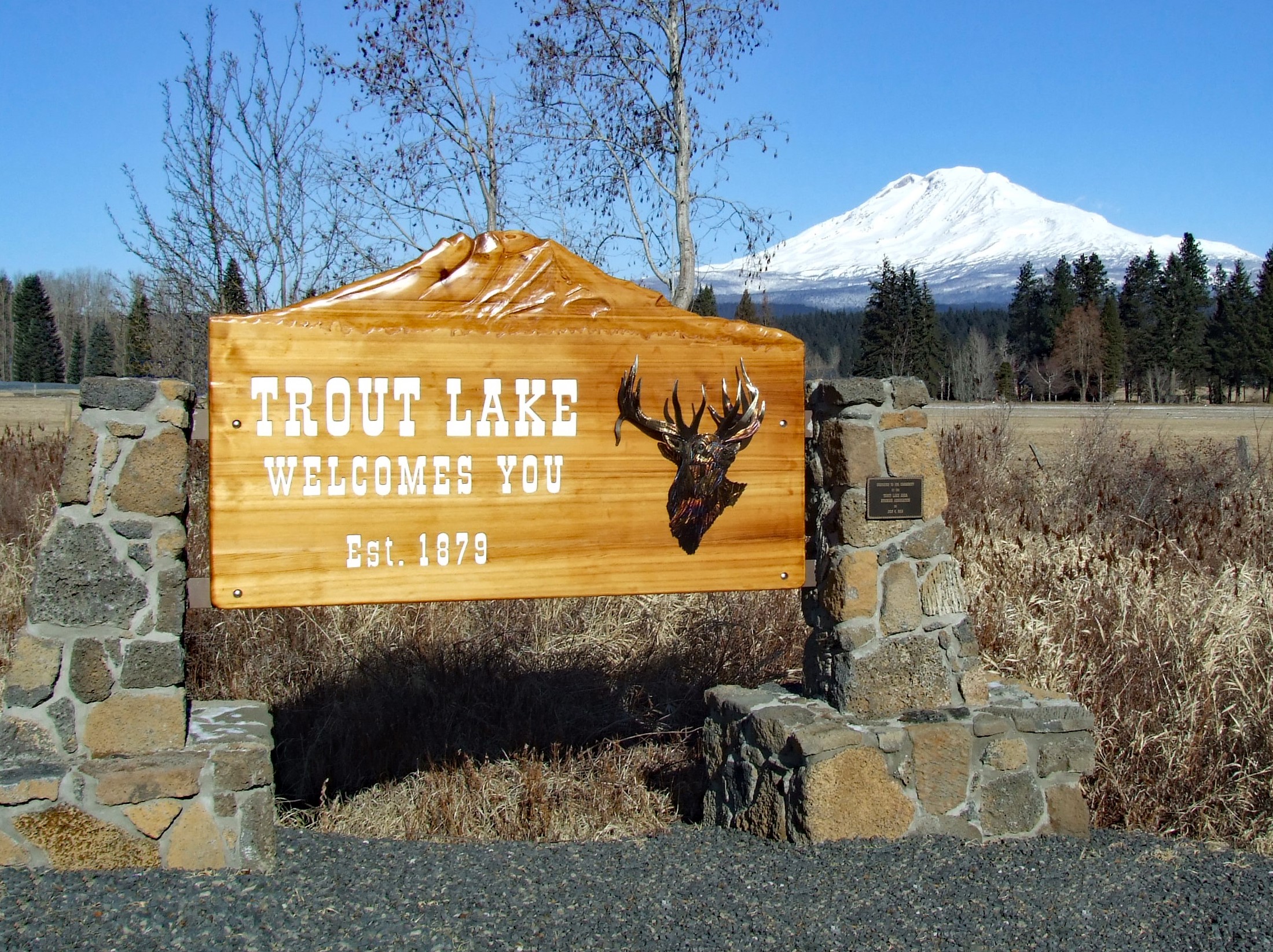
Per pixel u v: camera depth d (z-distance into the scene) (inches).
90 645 156.3
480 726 245.1
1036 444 561.3
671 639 287.0
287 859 164.1
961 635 193.9
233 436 164.4
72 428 156.8
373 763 226.2
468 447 174.7
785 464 191.3
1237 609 260.2
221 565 163.9
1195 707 220.7
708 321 186.5
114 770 155.2
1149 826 209.9
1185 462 483.5
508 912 151.0
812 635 199.2
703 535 186.9
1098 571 285.3
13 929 131.7
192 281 423.2
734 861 172.4
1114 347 2329.0
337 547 169.2
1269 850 199.5
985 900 157.9
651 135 486.0
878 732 180.7
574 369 179.5
